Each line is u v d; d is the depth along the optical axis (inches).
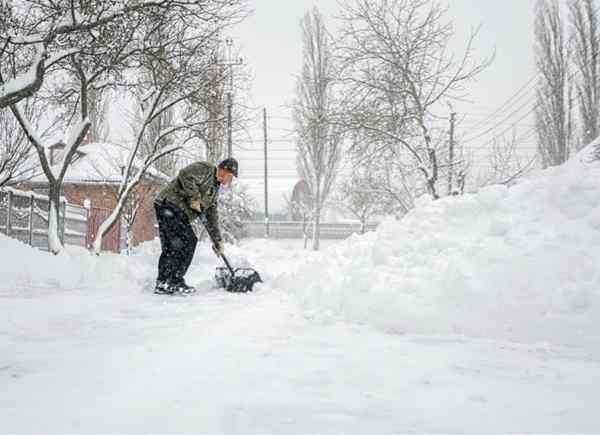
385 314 146.9
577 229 160.1
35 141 343.6
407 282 155.7
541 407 77.5
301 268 216.2
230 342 118.4
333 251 214.1
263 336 127.0
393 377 92.8
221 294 217.9
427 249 172.7
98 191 900.6
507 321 136.6
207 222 235.9
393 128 571.5
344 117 580.4
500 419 71.8
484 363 105.3
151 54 375.9
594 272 142.9
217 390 81.7
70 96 426.3
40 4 329.7
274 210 1797.5
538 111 1279.5
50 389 81.3
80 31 334.3
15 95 301.4
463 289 147.5
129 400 75.9
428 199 215.2
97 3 318.3
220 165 234.1
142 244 860.0
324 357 106.7
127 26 366.6
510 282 146.7
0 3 323.9
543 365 104.3
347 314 154.8
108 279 276.7
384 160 623.5
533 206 175.8
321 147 1286.9
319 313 159.6
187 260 226.2
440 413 73.9
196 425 66.4
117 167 831.1
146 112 424.8
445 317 140.9
